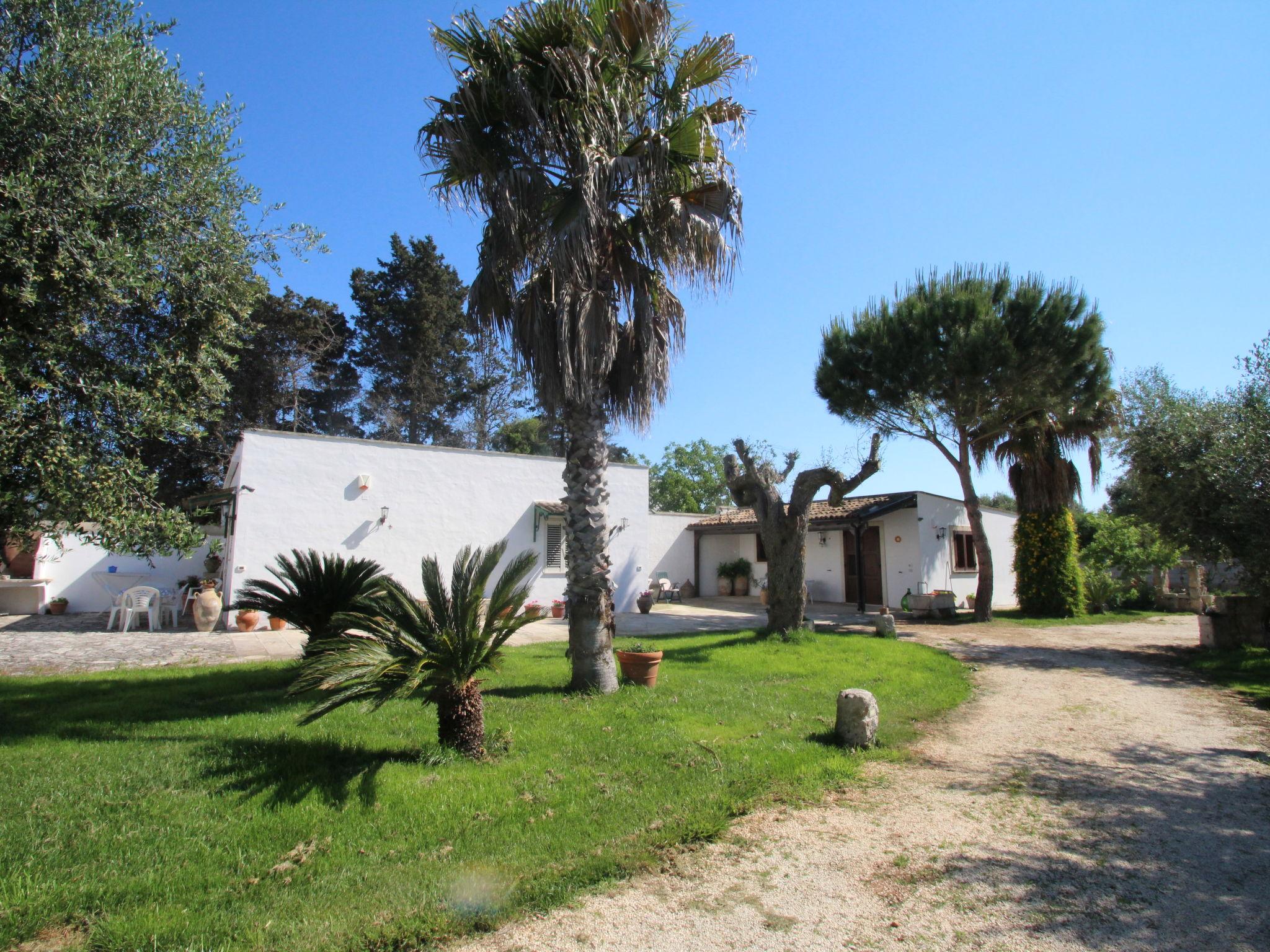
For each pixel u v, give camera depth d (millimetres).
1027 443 18531
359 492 15344
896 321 16656
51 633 12961
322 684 4570
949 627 16797
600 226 7473
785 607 12422
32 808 4164
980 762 6062
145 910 3281
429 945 3150
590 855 4035
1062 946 3135
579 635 7637
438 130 7426
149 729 5828
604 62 7301
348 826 4168
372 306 35469
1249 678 10109
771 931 3268
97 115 5039
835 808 4902
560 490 18109
